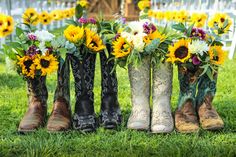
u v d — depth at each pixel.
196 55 3.04
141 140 2.94
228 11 8.65
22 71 3.10
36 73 3.12
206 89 3.22
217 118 3.15
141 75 3.16
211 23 3.32
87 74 3.18
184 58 3.03
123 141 2.91
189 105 3.18
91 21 3.22
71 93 4.51
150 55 3.15
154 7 13.05
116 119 3.20
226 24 3.25
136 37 3.04
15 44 3.09
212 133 3.10
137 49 3.05
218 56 3.11
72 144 2.86
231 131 3.18
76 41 3.06
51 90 4.74
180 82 3.21
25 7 10.74
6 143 2.88
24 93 4.57
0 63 6.78
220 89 4.71
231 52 7.54
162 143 2.87
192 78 3.15
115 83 3.25
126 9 17.11
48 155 2.63
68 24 3.24
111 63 3.21
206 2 9.01
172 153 2.68
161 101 3.17
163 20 10.83
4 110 3.89
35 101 3.25
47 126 3.07
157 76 3.17
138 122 3.11
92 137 3.00
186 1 9.80
